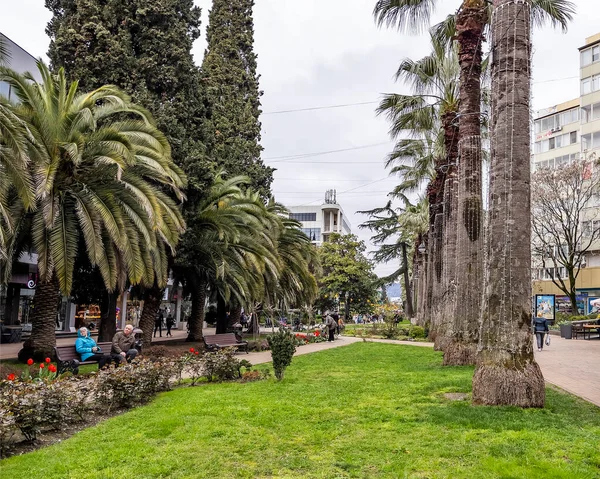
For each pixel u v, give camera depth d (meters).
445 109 18.50
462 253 14.38
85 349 12.87
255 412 8.21
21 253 16.39
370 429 7.07
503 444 6.03
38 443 6.90
